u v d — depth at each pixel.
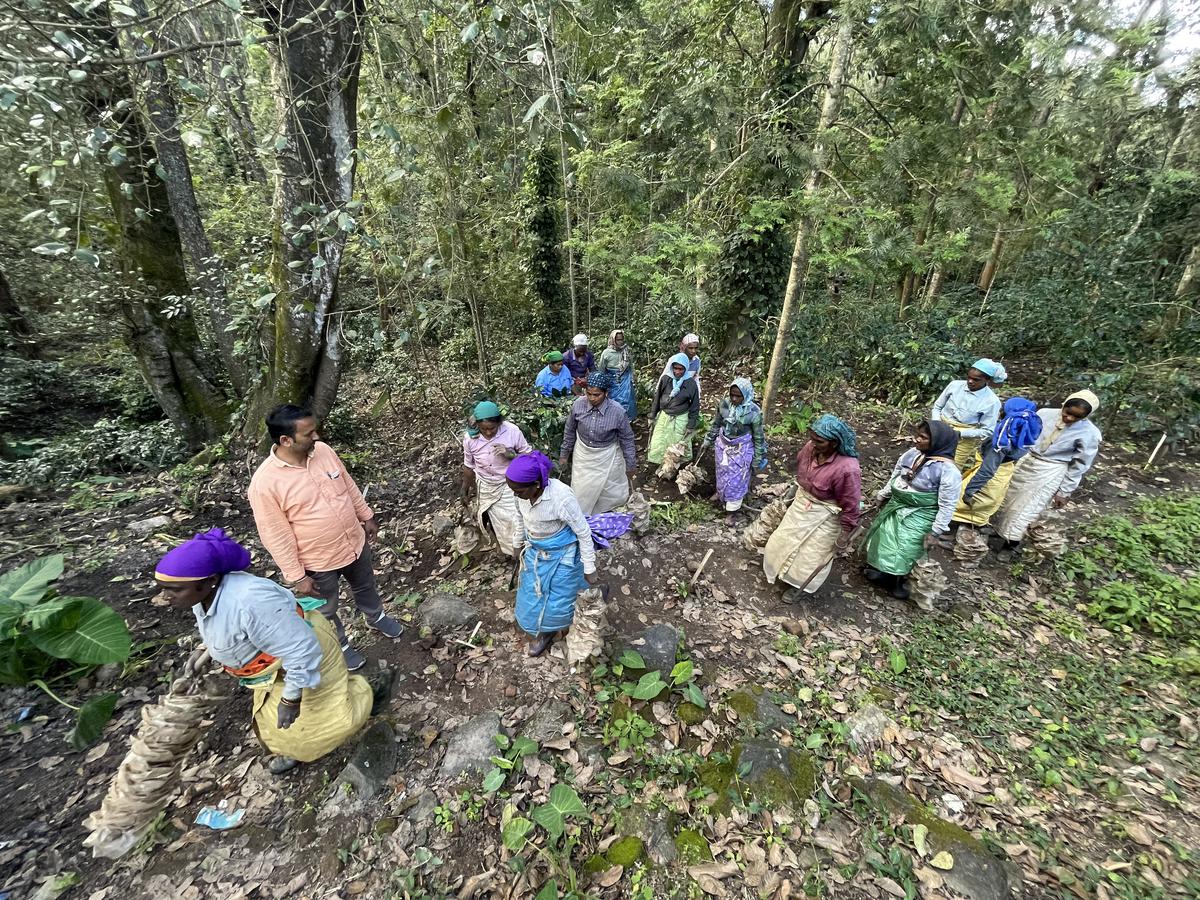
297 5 4.45
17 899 2.34
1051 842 2.74
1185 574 4.96
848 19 4.56
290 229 4.68
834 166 5.16
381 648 3.81
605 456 4.86
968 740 3.31
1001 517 5.21
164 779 2.47
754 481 6.29
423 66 5.88
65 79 3.29
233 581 2.26
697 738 3.21
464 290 8.17
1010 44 4.78
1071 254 9.37
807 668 3.79
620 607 4.29
